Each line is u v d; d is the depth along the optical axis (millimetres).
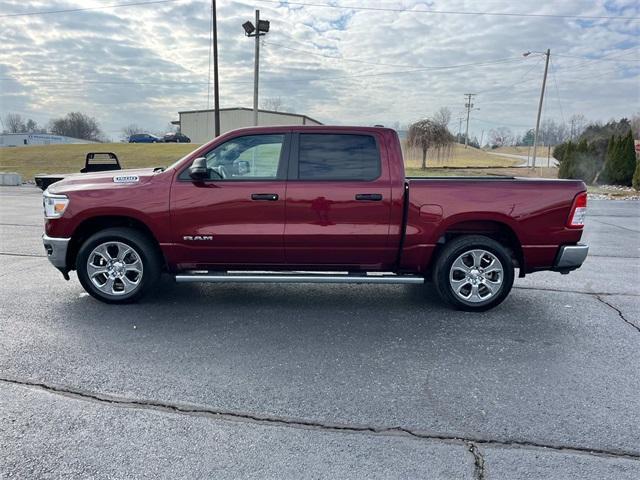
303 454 2412
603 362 3545
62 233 4566
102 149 40219
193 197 4449
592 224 11930
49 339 3852
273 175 4496
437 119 49312
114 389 3051
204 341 3857
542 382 3215
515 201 4449
